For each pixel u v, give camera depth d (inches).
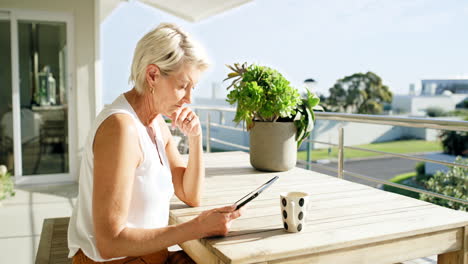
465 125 81.5
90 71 222.5
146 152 50.0
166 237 46.3
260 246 44.8
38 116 220.5
